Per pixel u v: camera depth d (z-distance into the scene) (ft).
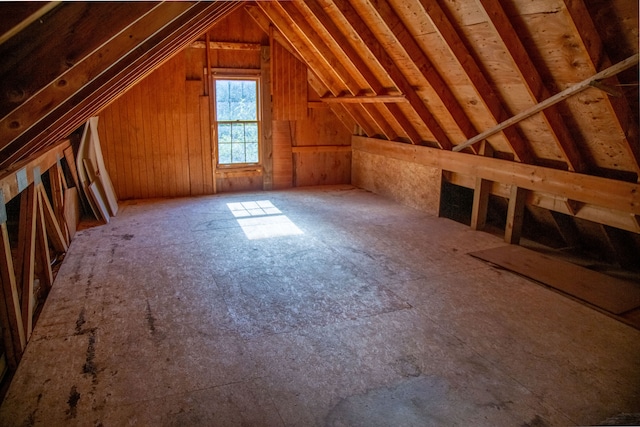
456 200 20.36
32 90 5.02
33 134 8.54
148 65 14.79
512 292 11.96
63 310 10.66
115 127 21.26
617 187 11.87
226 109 23.36
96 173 18.79
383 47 15.30
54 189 14.73
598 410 7.40
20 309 9.30
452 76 14.05
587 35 9.18
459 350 9.18
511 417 7.22
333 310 10.85
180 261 13.96
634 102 10.16
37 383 7.93
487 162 16.24
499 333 9.86
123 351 8.99
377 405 7.48
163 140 22.21
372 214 19.83
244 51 22.85
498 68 12.15
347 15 14.66
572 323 10.33
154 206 20.85
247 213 19.83
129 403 7.44
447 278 12.87
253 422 7.06
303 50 20.94
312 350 9.12
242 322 10.23
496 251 15.08
